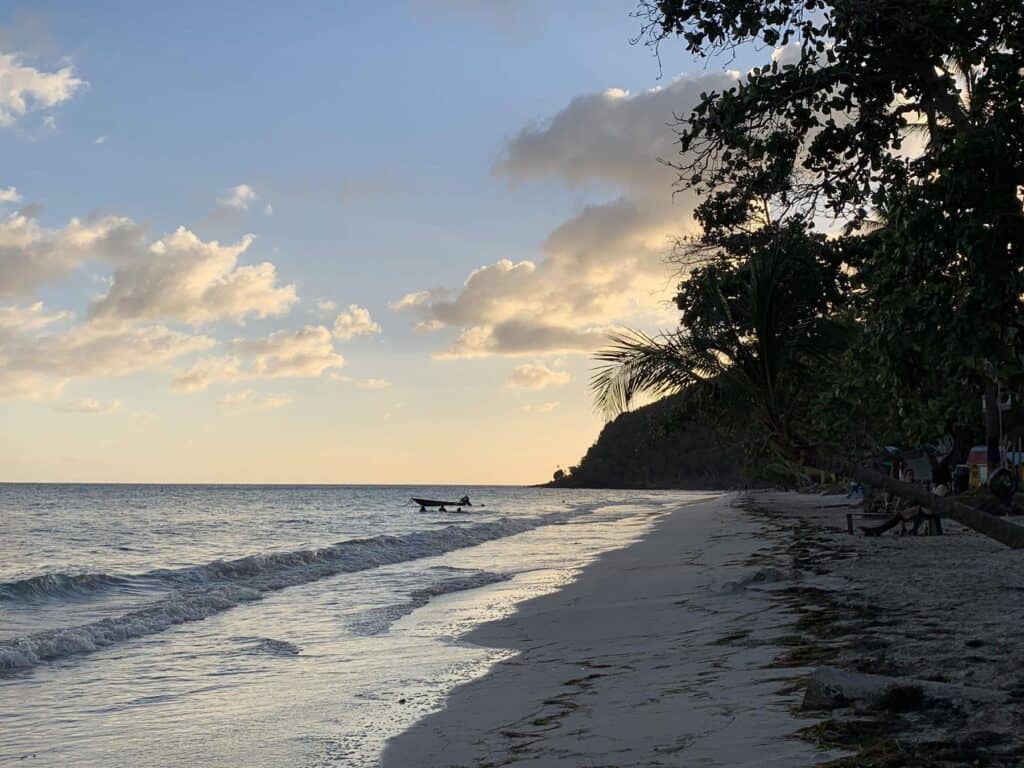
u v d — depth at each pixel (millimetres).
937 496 5848
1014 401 10234
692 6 9531
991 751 4633
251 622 14055
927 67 9359
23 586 18688
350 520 61250
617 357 9039
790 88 9602
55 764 6465
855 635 8648
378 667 9789
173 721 7699
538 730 6227
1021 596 10547
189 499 116062
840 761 4660
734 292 8938
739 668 7609
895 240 8828
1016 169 7938
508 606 14734
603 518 56719
